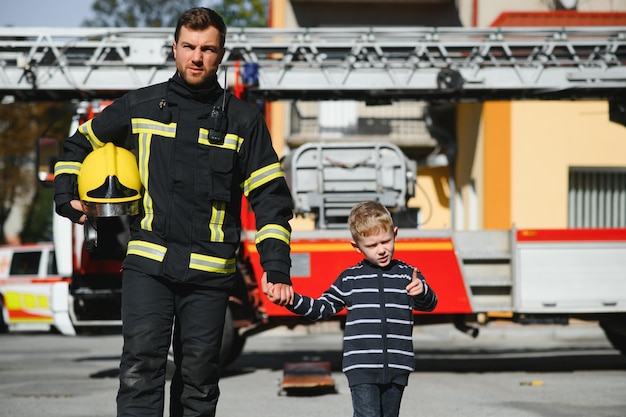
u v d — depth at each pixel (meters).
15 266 21.53
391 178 13.80
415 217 14.75
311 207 13.76
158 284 4.70
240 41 14.12
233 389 11.02
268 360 15.34
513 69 14.35
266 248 4.76
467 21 25.38
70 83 13.91
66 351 17.67
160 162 4.73
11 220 62.50
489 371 13.14
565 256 12.38
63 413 8.93
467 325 12.64
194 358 4.71
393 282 5.27
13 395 10.43
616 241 12.41
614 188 23.64
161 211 4.70
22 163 44.38
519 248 12.32
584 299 12.38
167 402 9.86
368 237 5.21
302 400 9.96
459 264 12.27
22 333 23.67
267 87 14.12
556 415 8.77
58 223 13.97
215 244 4.74
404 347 5.21
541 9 24.38
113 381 11.99
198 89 4.76
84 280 12.77
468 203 25.22
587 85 14.37
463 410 9.10
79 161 4.97
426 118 26.53
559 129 23.06
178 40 4.74
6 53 13.94
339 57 14.31
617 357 15.38
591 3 23.92
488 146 23.20
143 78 13.95
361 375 5.15
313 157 13.79
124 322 4.69
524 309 12.32
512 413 8.91
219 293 4.77
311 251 12.24
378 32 14.27
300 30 14.18
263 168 4.82
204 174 4.72
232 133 4.77
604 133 23.12
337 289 5.28
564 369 13.34
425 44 14.25
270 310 12.29
